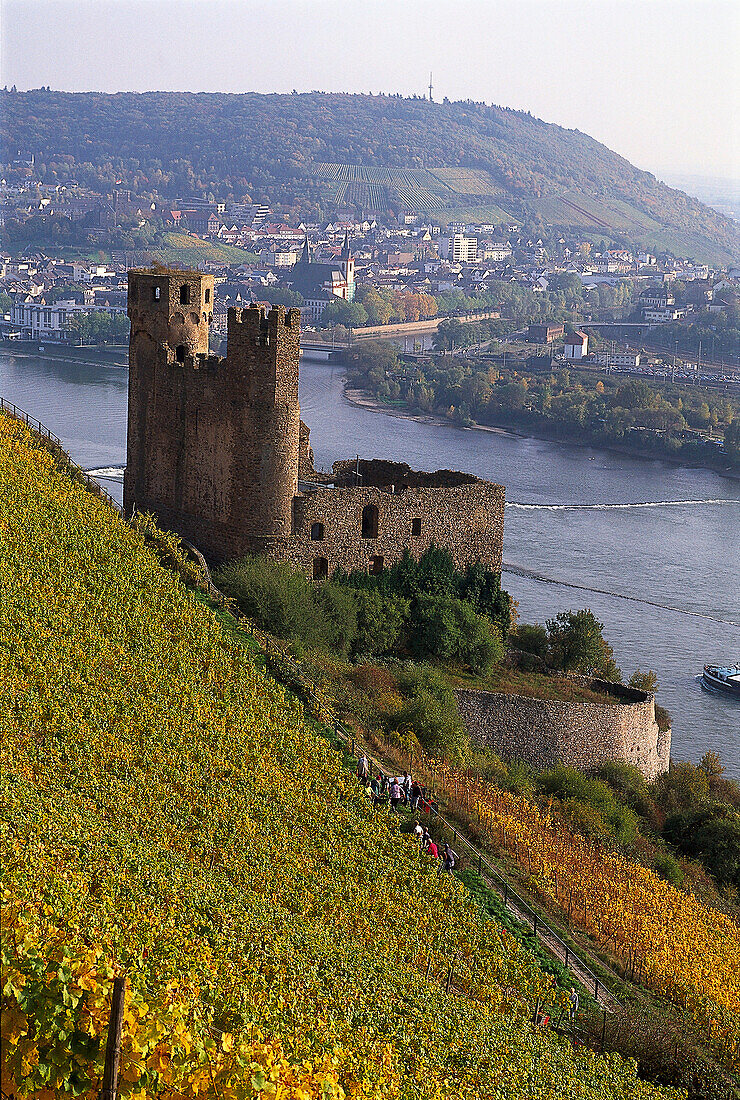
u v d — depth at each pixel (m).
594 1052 51.47
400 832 63.19
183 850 50.16
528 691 98.88
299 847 55.47
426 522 102.38
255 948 43.00
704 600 175.50
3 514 75.19
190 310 101.00
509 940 57.00
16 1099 25.92
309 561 97.31
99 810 49.69
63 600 67.62
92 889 41.19
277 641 87.38
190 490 99.31
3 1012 26.39
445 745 81.94
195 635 73.75
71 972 27.45
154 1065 27.42
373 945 49.84
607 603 171.62
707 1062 53.22
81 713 56.31
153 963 35.59
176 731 60.06
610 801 88.62
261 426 93.81
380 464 112.38
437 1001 47.06
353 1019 41.62
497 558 106.69
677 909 70.19
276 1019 35.97
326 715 75.94
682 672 148.62
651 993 58.94
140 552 83.88
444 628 99.81
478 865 64.94
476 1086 41.91
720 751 127.69
